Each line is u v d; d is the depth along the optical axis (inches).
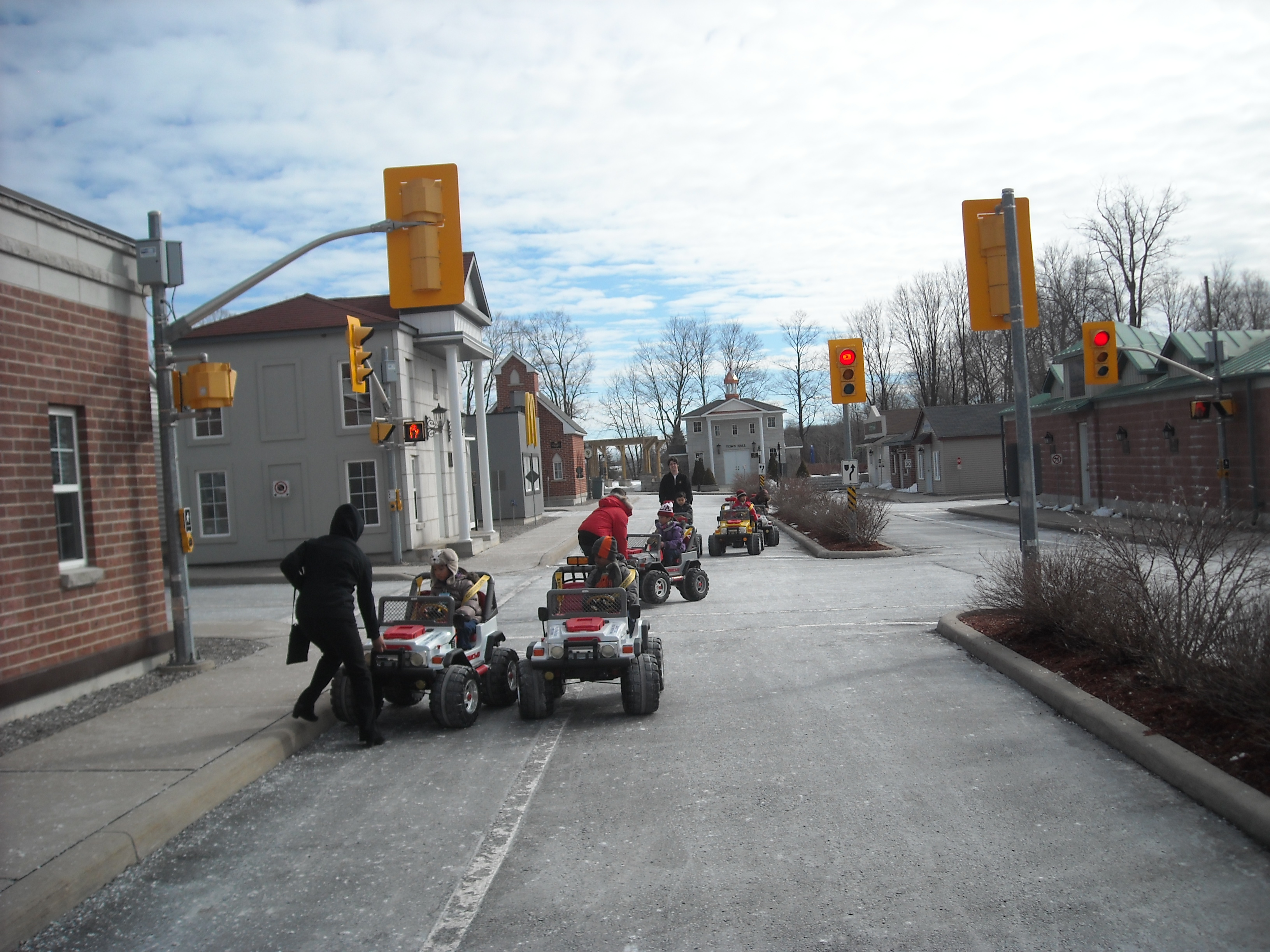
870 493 2277.3
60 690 330.3
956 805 207.0
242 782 250.5
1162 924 149.8
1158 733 233.0
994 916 155.3
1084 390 1139.9
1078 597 320.8
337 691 300.8
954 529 1067.9
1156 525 309.1
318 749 285.9
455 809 223.9
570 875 181.5
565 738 283.3
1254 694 210.8
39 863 186.9
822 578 650.2
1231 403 818.2
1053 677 296.4
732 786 229.6
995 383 2773.1
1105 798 205.9
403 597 325.1
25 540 319.9
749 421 3282.5
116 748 269.9
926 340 2925.7
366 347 906.7
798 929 154.3
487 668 322.0
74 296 355.3
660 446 3737.7
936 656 364.8
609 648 297.0
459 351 1021.8
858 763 240.8
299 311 946.7
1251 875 165.3
